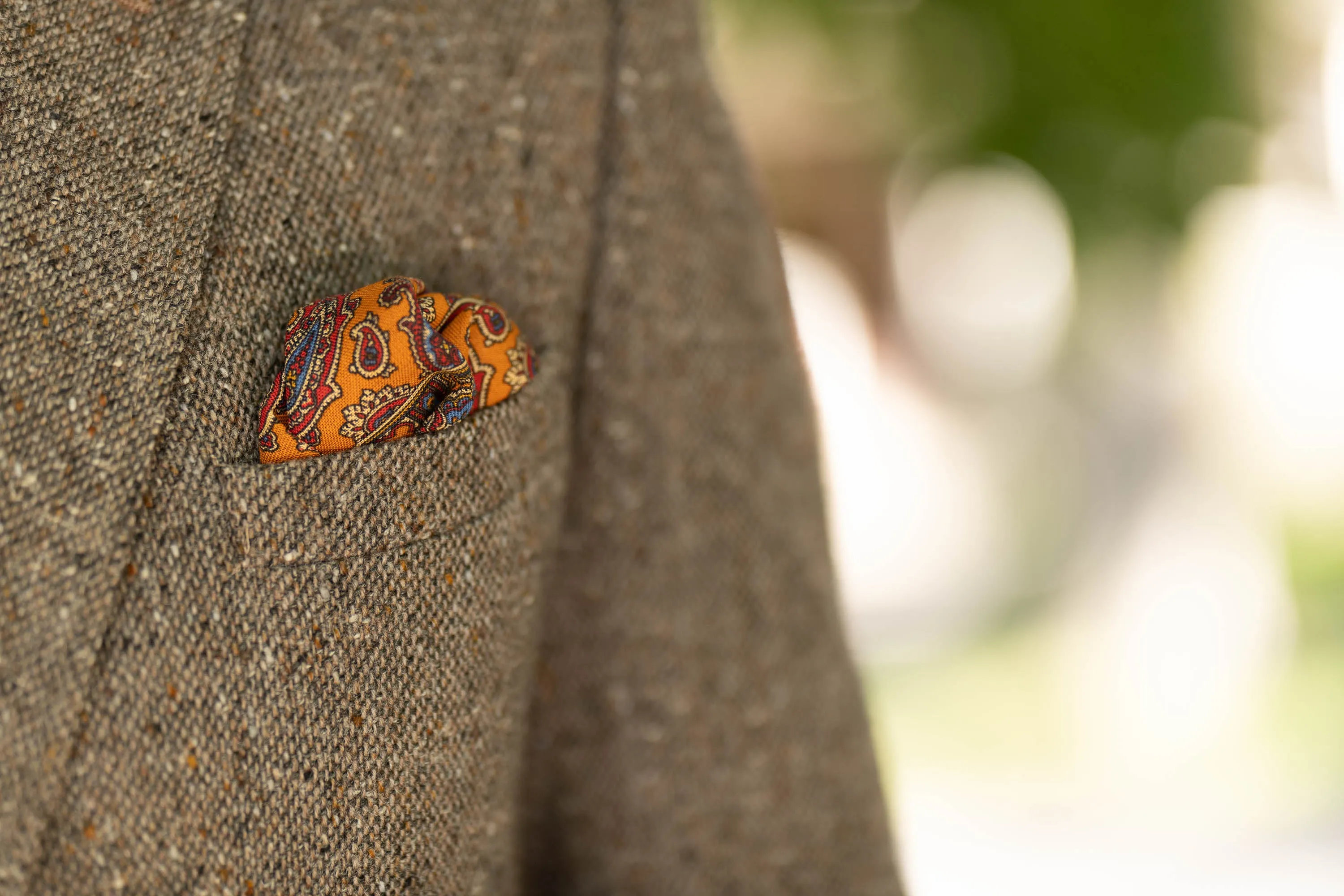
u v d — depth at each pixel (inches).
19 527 35.5
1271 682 163.0
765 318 42.8
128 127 36.2
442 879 38.3
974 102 104.4
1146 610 182.9
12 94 35.9
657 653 42.3
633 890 42.9
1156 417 203.0
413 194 38.4
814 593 43.4
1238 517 197.6
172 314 36.2
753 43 105.0
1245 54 105.3
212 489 36.3
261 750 36.6
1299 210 187.6
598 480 41.7
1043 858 130.8
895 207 173.2
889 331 205.3
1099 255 108.2
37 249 35.7
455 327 37.4
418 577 37.0
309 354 36.4
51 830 36.1
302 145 37.4
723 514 42.3
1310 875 121.6
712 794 42.7
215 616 36.3
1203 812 138.4
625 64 40.9
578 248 40.4
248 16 37.1
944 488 206.1
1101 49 100.3
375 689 37.0
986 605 188.1
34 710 35.6
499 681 38.5
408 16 38.4
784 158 180.5
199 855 36.5
